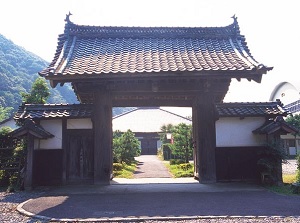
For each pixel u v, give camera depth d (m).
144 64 9.35
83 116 9.87
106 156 9.83
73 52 10.38
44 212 6.15
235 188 8.95
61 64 9.35
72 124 10.07
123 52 10.49
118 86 9.90
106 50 10.61
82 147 10.05
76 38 11.28
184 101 11.91
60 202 7.16
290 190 8.53
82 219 5.56
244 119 10.30
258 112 10.12
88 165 9.98
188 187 9.19
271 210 6.11
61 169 9.88
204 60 9.70
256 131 10.05
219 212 5.97
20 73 66.44
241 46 10.87
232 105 10.45
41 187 9.56
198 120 10.07
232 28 11.68
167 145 27.73
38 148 9.92
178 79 9.11
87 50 10.59
